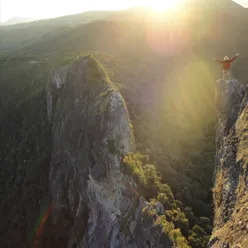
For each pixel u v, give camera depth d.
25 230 46.31
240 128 25.52
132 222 31.34
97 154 37.31
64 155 45.31
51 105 60.12
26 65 118.50
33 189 50.25
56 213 42.47
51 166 49.06
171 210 31.27
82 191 38.38
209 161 42.81
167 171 37.25
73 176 41.00
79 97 46.75
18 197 52.09
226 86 31.20
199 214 32.22
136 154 37.31
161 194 32.09
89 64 49.06
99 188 35.94
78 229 37.50
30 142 62.28
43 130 60.59
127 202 33.19
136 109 47.47
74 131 44.38
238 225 18.55
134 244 30.23
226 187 23.48
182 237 27.56
